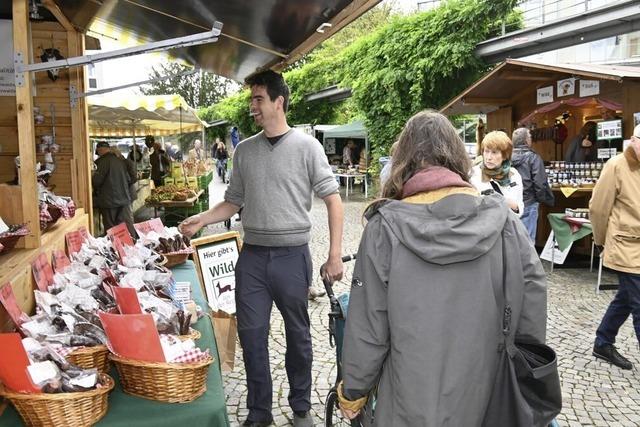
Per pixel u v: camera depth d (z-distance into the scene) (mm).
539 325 1577
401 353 1495
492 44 11266
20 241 2559
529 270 1560
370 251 1575
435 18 11883
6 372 1512
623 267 3834
